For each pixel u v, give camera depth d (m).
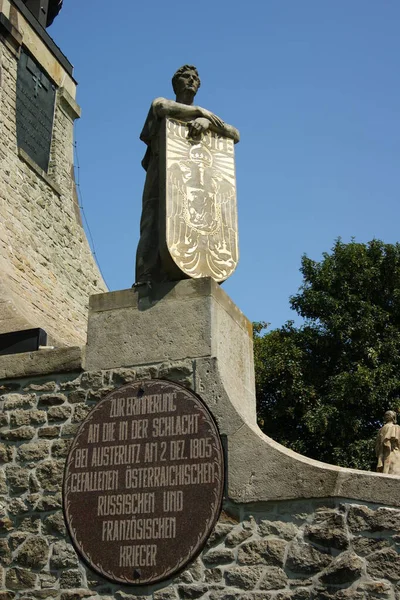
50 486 8.29
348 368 20.11
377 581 6.91
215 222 8.97
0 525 8.30
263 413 20.55
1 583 8.04
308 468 7.44
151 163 9.41
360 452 18.36
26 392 8.84
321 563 7.10
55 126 17.34
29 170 15.70
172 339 8.41
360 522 7.13
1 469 8.56
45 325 14.11
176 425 8.01
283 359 20.36
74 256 16.78
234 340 8.80
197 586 7.37
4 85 15.48
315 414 19.03
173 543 7.58
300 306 21.28
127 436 8.16
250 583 7.23
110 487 8.02
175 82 9.59
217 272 8.78
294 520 7.34
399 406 18.72
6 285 12.32
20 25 16.44
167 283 8.66
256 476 7.56
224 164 9.32
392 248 21.25
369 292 20.91
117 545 7.77
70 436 8.44
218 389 8.01
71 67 18.30
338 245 21.81
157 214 9.09
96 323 8.83
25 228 14.95
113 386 8.47
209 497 7.62
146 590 7.53
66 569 7.89
